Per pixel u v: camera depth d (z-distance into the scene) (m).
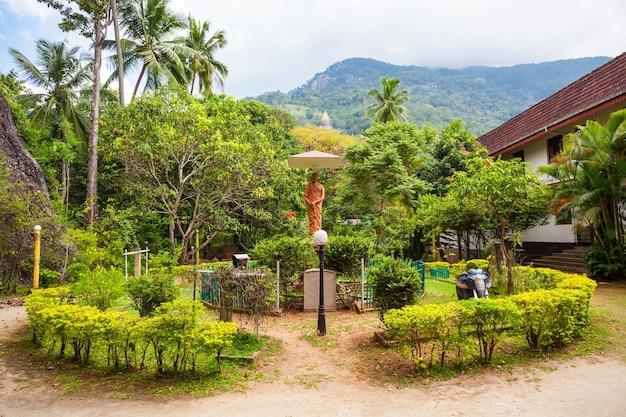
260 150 16.17
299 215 21.17
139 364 5.80
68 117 21.55
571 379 5.23
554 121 14.77
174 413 4.45
